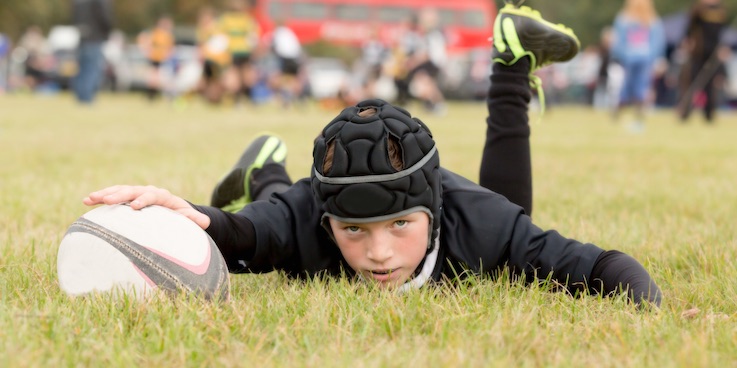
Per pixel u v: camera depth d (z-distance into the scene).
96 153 25.72
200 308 7.73
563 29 10.32
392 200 7.84
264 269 9.36
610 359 6.86
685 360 6.59
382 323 7.57
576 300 8.58
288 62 66.88
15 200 15.85
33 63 93.19
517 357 6.92
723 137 38.09
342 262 9.12
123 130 35.88
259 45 90.31
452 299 8.36
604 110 78.50
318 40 110.06
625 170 22.66
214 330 7.31
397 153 7.93
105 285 7.88
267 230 8.93
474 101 96.81
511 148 10.29
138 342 7.13
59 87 96.81
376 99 8.33
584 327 7.71
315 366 6.59
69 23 142.62
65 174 20.25
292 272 9.52
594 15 168.00
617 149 29.80
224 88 63.91
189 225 8.23
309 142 30.69
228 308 7.93
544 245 8.84
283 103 67.12
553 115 65.00
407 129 7.98
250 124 41.97
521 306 8.08
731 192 18.27
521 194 10.29
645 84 45.28
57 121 40.81
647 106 77.88
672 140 35.31
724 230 13.45
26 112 48.22
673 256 11.12
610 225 13.39
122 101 72.19
